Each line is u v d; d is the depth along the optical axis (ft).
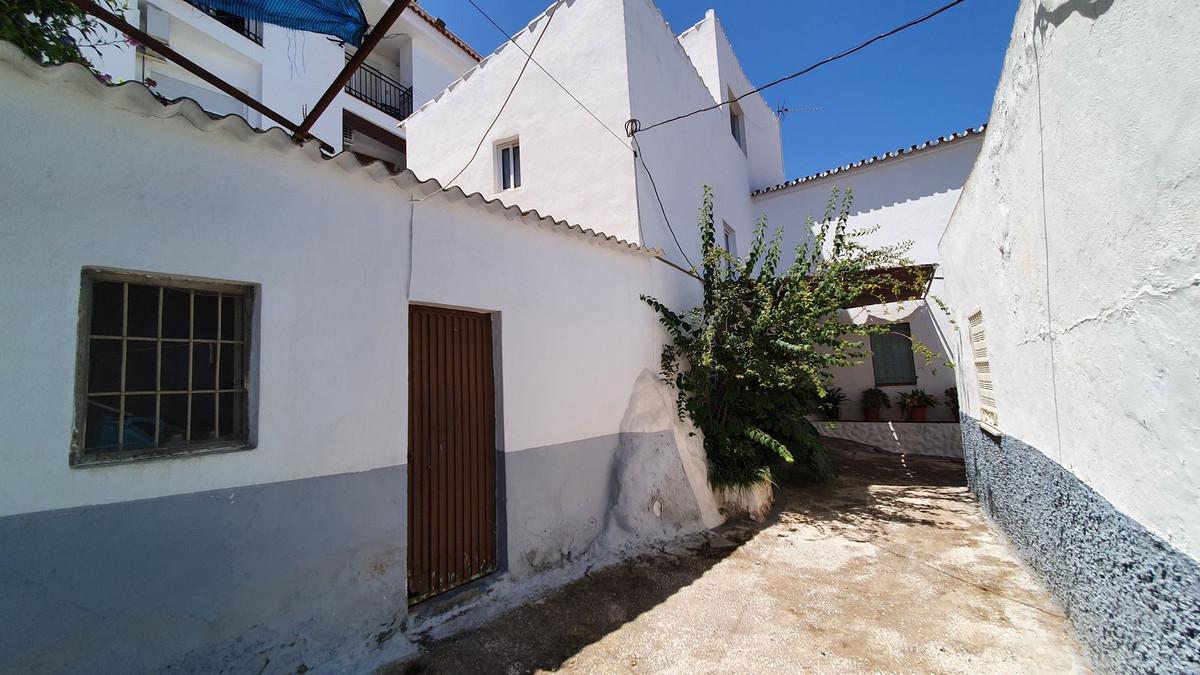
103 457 7.41
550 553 14.30
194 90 31.22
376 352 10.73
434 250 12.14
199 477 8.10
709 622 11.55
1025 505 13.79
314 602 9.37
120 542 7.31
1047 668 9.57
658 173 23.32
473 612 11.89
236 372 9.01
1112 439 8.23
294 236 9.56
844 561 15.15
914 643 10.50
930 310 34.37
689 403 20.22
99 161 7.45
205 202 8.44
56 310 7.01
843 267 20.59
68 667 6.82
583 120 22.72
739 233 35.50
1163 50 5.95
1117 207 7.27
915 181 35.65
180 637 7.78
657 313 20.48
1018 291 12.59
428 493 12.00
